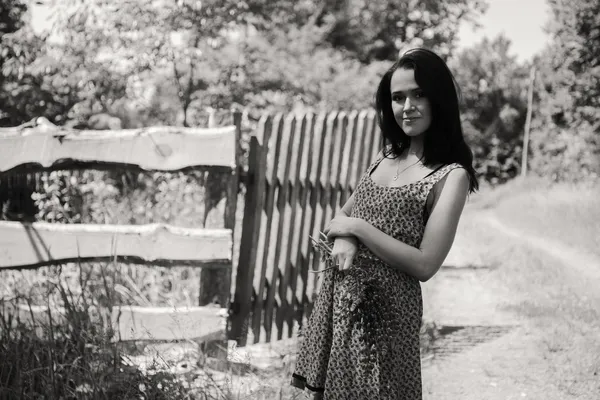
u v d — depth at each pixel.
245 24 10.39
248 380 3.85
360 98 16.61
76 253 4.04
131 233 4.12
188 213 6.38
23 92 9.92
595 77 17.14
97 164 4.07
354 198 2.47
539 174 27.38
